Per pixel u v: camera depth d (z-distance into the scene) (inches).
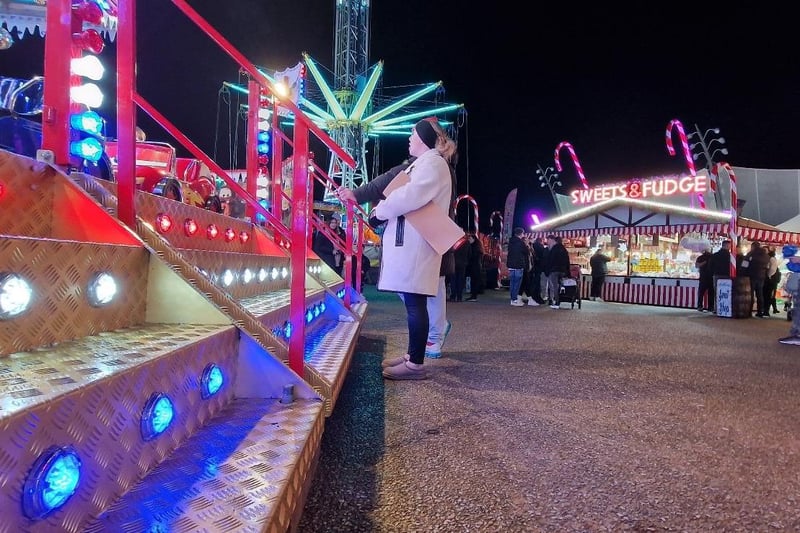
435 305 209.5
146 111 106.4
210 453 62.0
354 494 88.5
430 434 119.5
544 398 152.2
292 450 63.3
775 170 898.1
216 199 332.5
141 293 84.0
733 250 494.6
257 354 85.2
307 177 91.7
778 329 371.2
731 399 155.3
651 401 151.4
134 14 94.2
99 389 47.9
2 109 154.2
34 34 237.3
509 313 435.5
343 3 1679.4
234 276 138.2
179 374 64.6
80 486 45.0
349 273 226.4
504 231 965.8
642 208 648.4
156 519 46.7
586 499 88.3
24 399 41.2
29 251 60.0
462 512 82.8
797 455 109.9
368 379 172.4
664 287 613.9
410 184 152.9
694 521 81.6
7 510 36.8
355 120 1627.7
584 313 462.3
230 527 45.6
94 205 87.4
